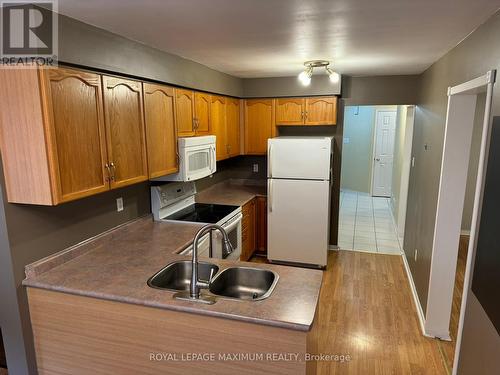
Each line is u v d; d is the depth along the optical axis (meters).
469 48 2.28
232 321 1.74
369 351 2.77
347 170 9.10
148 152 2.60
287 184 4.20
